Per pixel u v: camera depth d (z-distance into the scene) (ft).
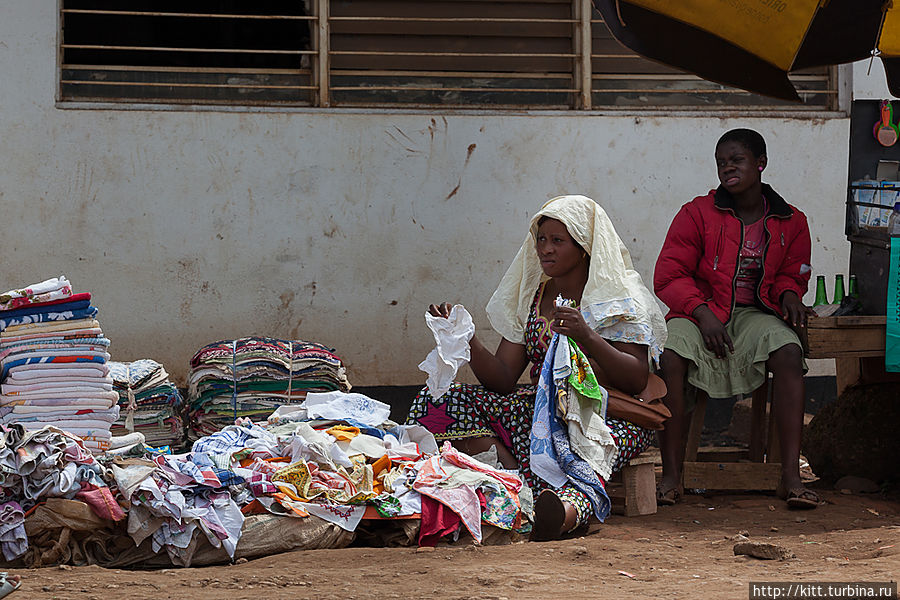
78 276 21.88
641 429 15.57
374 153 22.76
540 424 14.51
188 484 12.55
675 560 12.19
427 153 22.91
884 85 24.02
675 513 15.90
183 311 22.26
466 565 11.64
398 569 11.44
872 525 14.79
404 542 13.08
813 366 24.08
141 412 17.87
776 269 17.58
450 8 23.20
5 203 21.62
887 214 17.40
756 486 17.02
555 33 23.52
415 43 23.12
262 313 22.52
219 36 22.61
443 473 13.84
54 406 13.24
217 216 22.30
